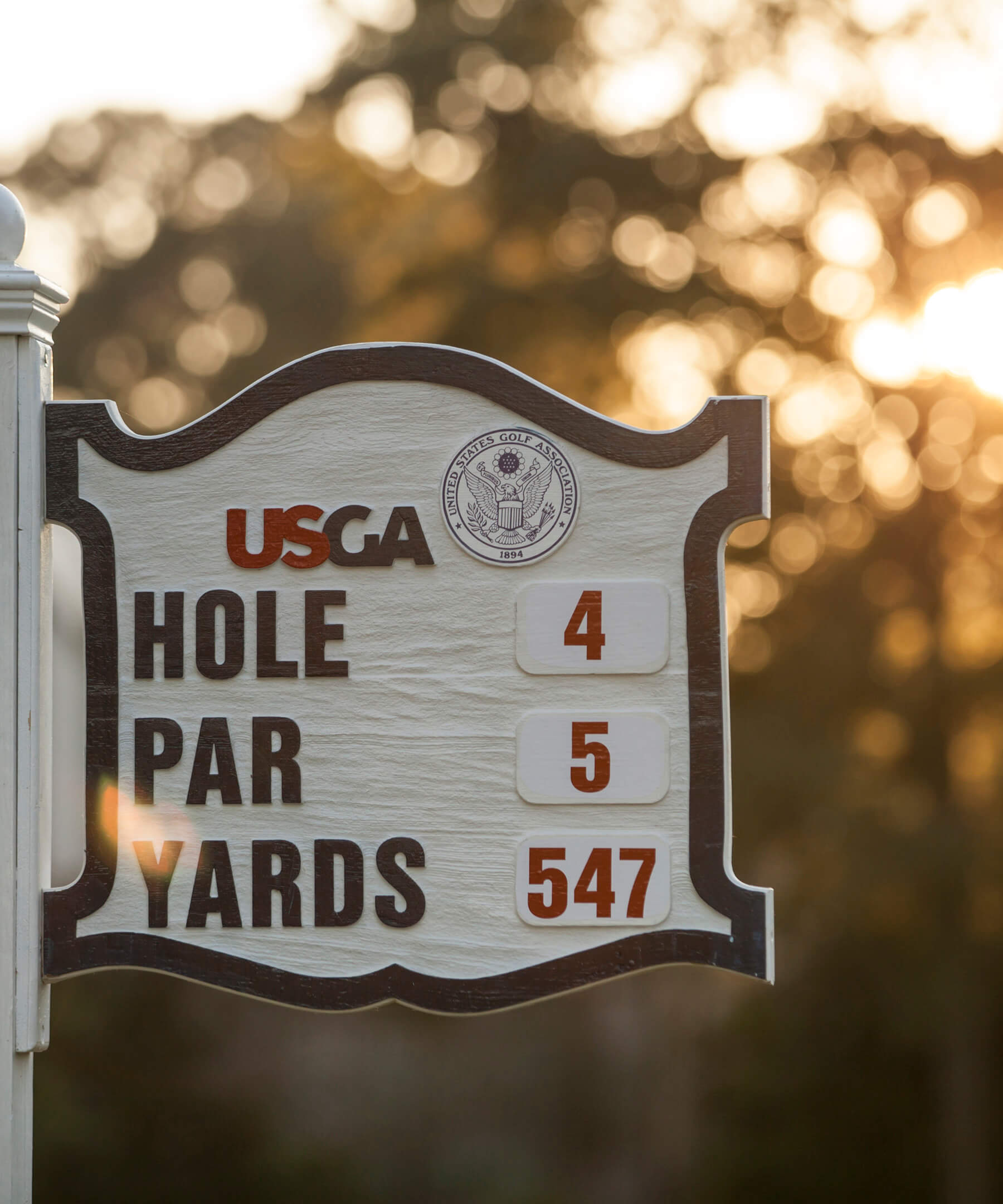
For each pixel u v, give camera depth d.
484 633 2.52
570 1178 11.57
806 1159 10.70
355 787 2.52
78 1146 9.37
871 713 10.69
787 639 10.69
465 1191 10.98
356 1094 12.25
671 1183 11.33
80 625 7.45
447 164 11.56
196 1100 10.37
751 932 2.43
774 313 10.56
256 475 2.57
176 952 2.52
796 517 10.60
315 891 2.51
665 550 2.49
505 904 2.48
